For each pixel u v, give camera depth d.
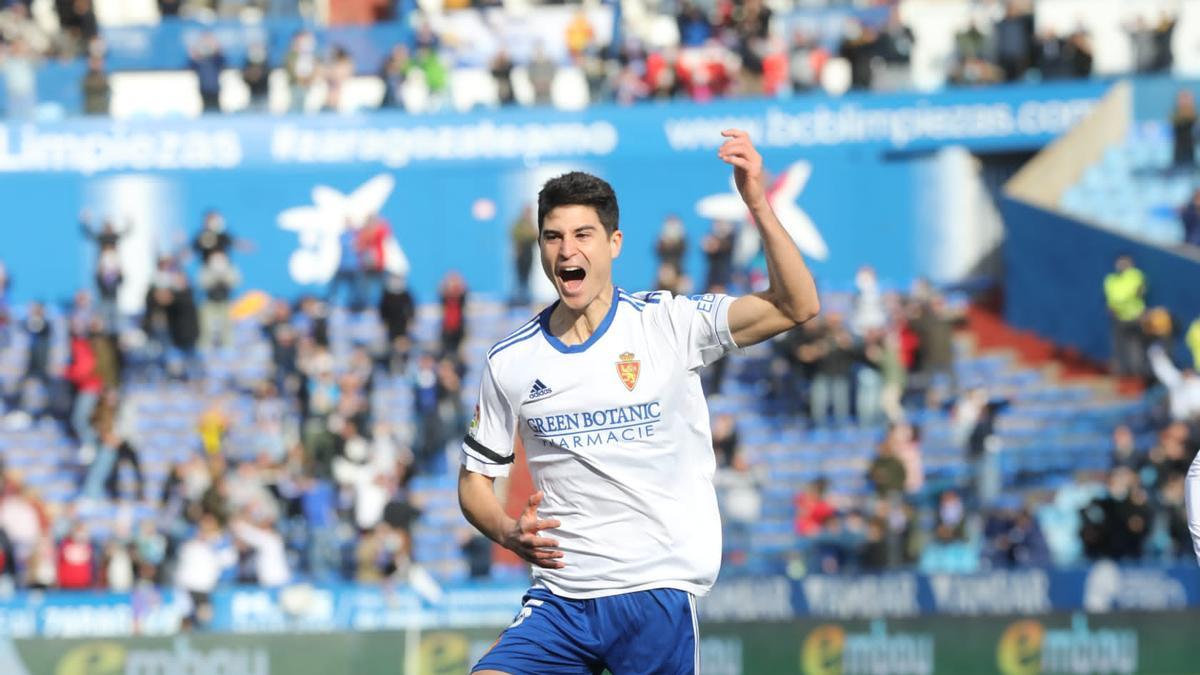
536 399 6.73
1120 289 28.72
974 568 22.58
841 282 33.12
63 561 22.25
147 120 30.86
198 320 29.70
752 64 31.22
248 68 31.41
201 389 29.27
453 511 26.08
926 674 20.05
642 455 6.72
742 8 31.61
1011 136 31.30
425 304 32.53
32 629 21.70
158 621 21.70
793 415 28.33
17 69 31.22
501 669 6.81
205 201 32.72
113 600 21.78
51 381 27.94
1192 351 27.88
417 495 25.36
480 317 31.00
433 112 31.05
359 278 31.55
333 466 24.80
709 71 31.30
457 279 28.33
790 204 32.69
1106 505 22.69
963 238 33.16
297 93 31.22
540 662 6.84
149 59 32.78
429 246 33.06
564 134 31.05
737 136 6.46
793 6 33.06
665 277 29.20
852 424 27.77
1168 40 31.88
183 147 30.83
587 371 6.70
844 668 20.00
